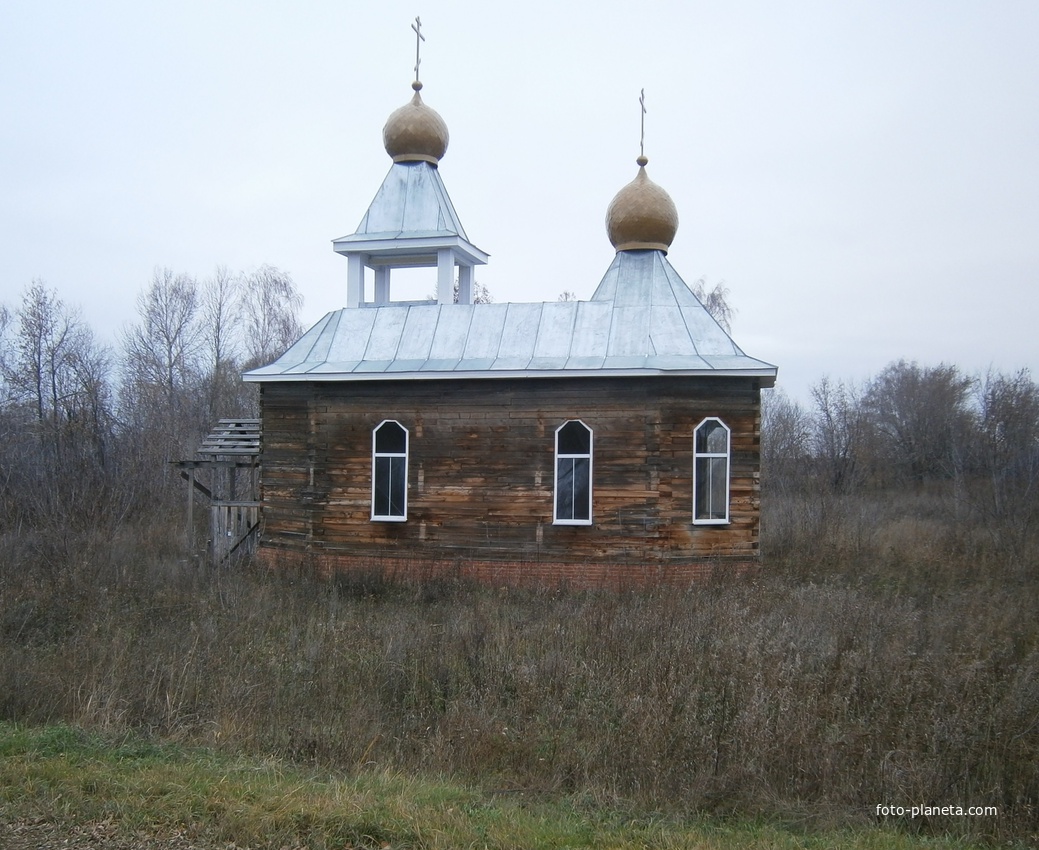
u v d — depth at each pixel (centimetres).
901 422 6462
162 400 4956
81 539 2569
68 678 1253
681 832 845
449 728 1100
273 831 805
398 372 2308
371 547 2362
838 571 2273
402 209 2638
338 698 1226
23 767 943
